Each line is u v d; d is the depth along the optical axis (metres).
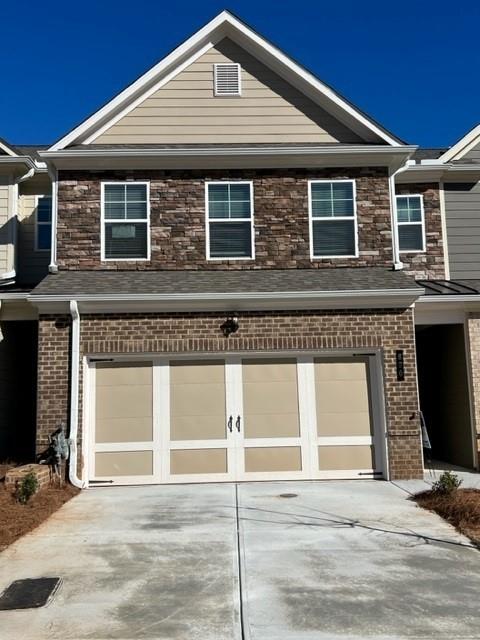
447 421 12.96
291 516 7.84
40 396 10.23
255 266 11.84
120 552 6.34
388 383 10.60
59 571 5.75
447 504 8.00
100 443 10.41
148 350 10.48
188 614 4.70
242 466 10.48
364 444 10.61
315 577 5.52
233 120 12.49
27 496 8.34
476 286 12.77
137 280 11.12
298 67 12.35
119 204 11.85
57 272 11.53
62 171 11.83
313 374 10.75
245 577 5.54
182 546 6.54
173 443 10.47
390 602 4.91
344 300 10.63
